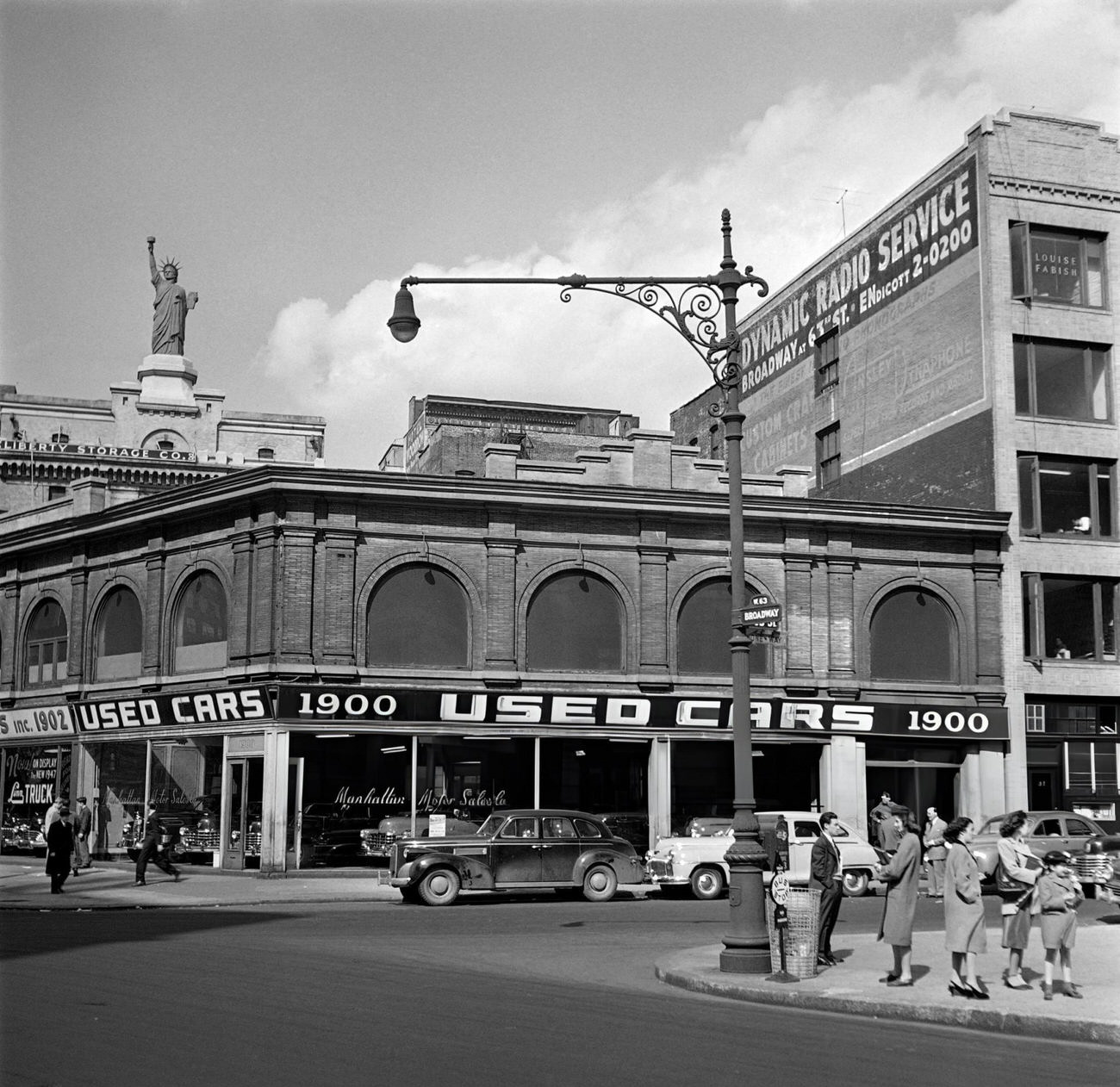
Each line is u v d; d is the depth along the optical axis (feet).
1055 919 46.47
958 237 136.87
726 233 58.90
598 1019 41.63
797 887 51.98
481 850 89.56
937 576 125.80
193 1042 35.47
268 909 85.76
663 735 115.96
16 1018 38.91
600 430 201.26
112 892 94.63
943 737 123.34
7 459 195.42
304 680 108.37
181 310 224.33
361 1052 34.63
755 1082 32.37
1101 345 134.72
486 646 113.39
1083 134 136.77
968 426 133.28
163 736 116.57
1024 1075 34.68
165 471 203.72
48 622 129.59
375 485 111.75
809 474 126.93
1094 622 130.31
